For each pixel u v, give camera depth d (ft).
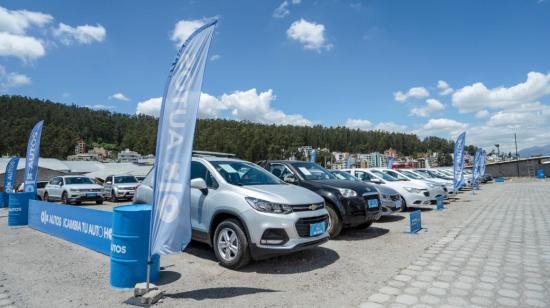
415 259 19.65
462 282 15.61
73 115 480.64
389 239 25.18
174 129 13.80
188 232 13.15
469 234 27.09
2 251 21.77
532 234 27.07
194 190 20.02
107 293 14.23
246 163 22.66
